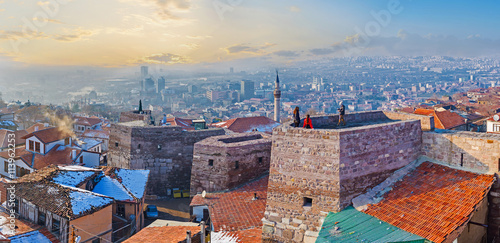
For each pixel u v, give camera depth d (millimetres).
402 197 23859
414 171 26391
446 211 21500
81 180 37969
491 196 23812
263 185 40531
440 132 28188
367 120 32750
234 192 39594
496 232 23734
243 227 30594
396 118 32250
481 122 88375
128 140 50312
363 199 24250
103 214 33156
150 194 50219
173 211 44219
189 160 51938
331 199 23922
